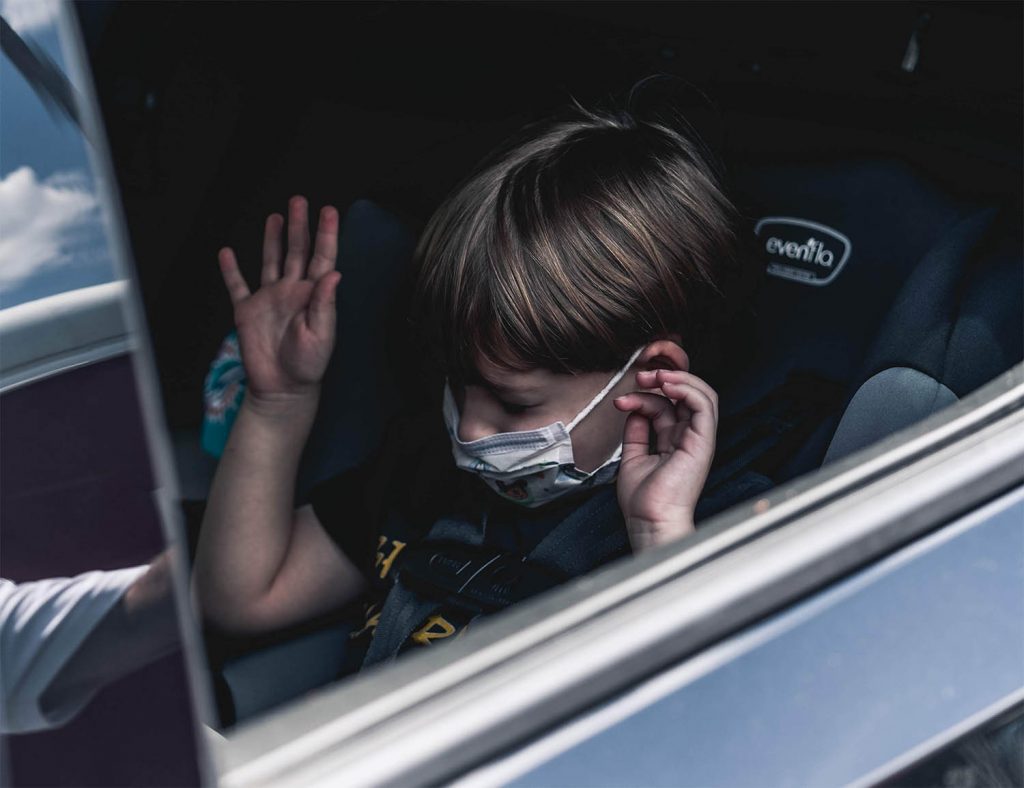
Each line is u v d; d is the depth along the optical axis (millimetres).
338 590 1577
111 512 868
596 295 1334
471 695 761
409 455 1575
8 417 924
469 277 1350
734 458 1442
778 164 1573
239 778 710
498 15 1633
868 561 894
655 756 789
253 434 1562
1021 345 1390
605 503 1414
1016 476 964
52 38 1081
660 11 1662
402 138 1646
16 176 1049
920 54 1611
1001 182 1480
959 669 878
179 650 794
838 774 815
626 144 1461
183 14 1540
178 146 1575
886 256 1485
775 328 1510
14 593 835
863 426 1405
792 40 1642
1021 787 860
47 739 765
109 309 971
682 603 822
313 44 1607
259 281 1670
